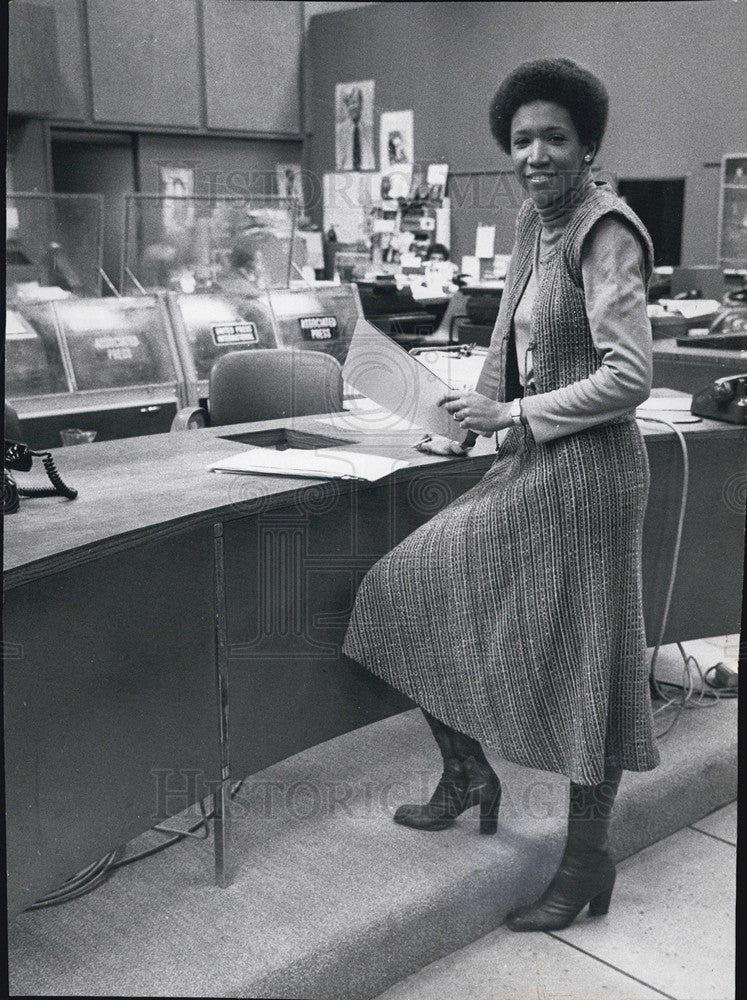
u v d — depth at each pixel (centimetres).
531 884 179
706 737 223
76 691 142
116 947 153
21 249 312
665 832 205
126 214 298
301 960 151
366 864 174
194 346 285
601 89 147
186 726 161
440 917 167
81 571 140
